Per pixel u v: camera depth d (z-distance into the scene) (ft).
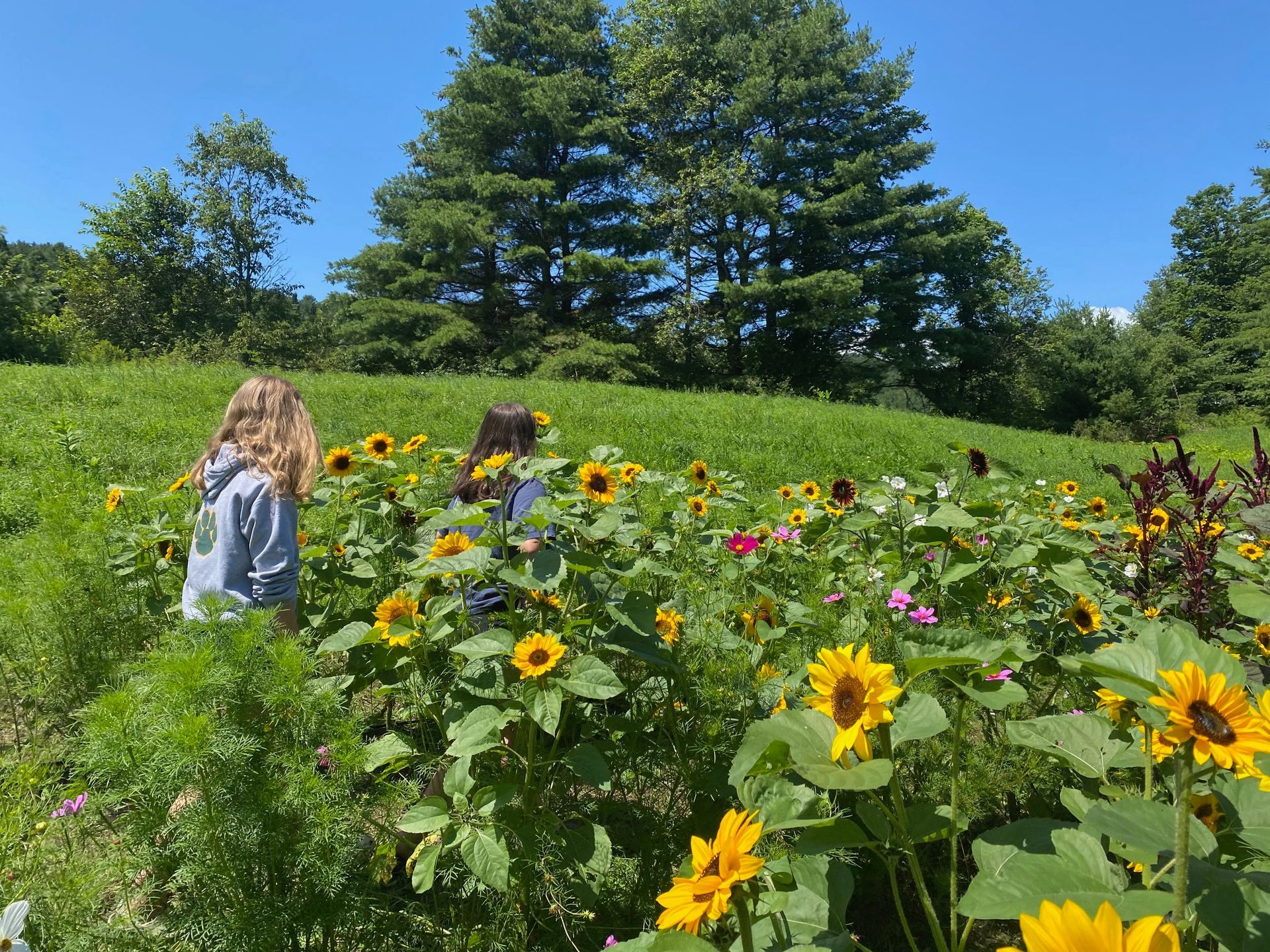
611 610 6.46
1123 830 3.50
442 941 5.70
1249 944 3.04
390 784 5.93
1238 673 3.76
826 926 4.31
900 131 103.55
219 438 8.39
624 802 7.27
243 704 5.51
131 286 121.80
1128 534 10.61
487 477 6.63
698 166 99.71
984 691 4.50
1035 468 42.57
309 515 11.89
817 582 10.12
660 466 29.86
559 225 99.40
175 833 5.12
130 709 5.11
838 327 103.35
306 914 4.93
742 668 7.40
